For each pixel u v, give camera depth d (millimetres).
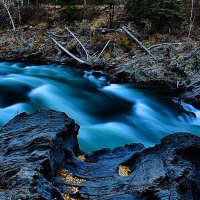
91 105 16891
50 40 24688
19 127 8797
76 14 26641
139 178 7199
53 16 27609
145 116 16047
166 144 8109
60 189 7137
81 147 12109
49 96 17312
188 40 21859
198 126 15547
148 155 8219
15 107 15562
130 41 22781
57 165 7855
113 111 16438
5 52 24516
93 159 9039
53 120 8938
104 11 27281
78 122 14688
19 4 30469
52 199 6191
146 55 21109
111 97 17922
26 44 24844
